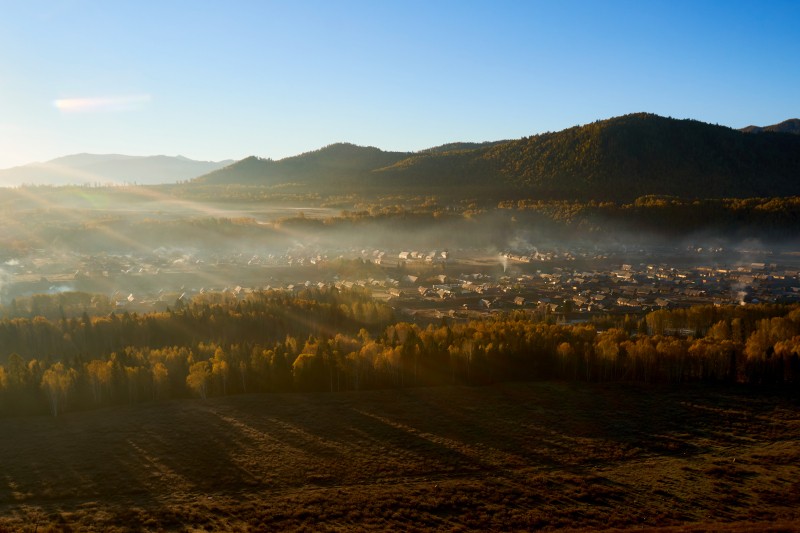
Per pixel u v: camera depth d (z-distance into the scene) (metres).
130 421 114.62
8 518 81.56
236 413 118.38
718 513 84.50
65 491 89.25
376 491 90.00
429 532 79.50
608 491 90.50
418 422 114.81
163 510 83.75
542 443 106.38
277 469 96.38
